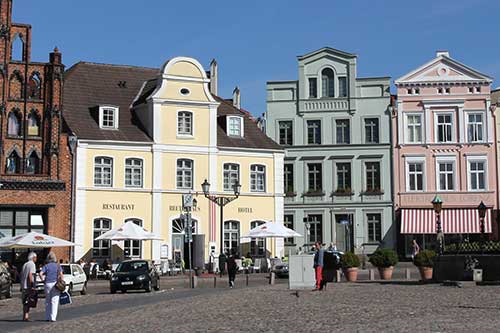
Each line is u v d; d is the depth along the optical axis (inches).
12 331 805.9
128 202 2074.3
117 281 1467.8
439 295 1030.4
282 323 737.0
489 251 1238.3
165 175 2127.2
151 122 2132.1
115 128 2118.6
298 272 1275.8
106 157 2062.0
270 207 2262.6
